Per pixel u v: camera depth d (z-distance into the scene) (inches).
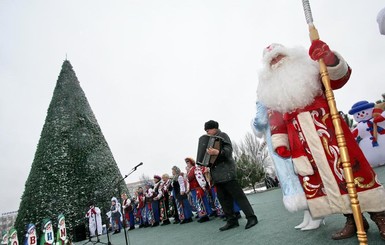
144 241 201.2
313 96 83.7
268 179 652.1
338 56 78.9
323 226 106.9
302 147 85.5
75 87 569.3
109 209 468.1
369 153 308.7
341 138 72.4
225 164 153.2
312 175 84.0
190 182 256.2
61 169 458.6
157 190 333.4
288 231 111.7
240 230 143.2
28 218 418.9
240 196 148.2
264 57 93.3
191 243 140.9
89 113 558.9
